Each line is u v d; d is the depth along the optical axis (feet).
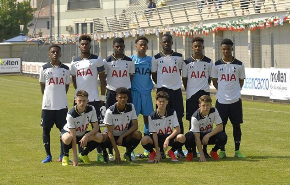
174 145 33.91
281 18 77.66
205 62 36.27
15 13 233.14
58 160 35.14
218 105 35.73
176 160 34.01
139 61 36.91
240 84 36.14
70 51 137.80
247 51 89.76
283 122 52.70
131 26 128.26
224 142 33.96
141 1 153.38
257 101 73.51
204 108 33.47
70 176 29.73
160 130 33.91
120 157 35.86
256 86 74.08
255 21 85.81
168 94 35.99
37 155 37.27
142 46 36.65
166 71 36.14
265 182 27.61
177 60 36.19
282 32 83.30
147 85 37.19
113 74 36.09
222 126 34.22
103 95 36.24
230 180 28.14
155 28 108.99
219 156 35.06
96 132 33.19
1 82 126.93
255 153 36.58
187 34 98.48
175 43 102.73
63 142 33.06
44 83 35.55
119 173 30.40
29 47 160.45
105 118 33.76
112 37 126.41
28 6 236.63
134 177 29.25
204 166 32.14
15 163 34.09
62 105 35.27
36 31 265.95
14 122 55.83
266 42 86.02
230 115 35.68
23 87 110.42
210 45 96.48
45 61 151.33
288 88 68.39
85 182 28.17
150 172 30.58
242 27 85.61
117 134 34.19
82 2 185.68
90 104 35.58
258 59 87.61
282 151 37.22
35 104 74.84
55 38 157.79
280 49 83.97
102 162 34.19
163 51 36.50
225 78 35.63
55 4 192.54
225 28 88.84
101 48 130.21
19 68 159.43
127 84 36.29
